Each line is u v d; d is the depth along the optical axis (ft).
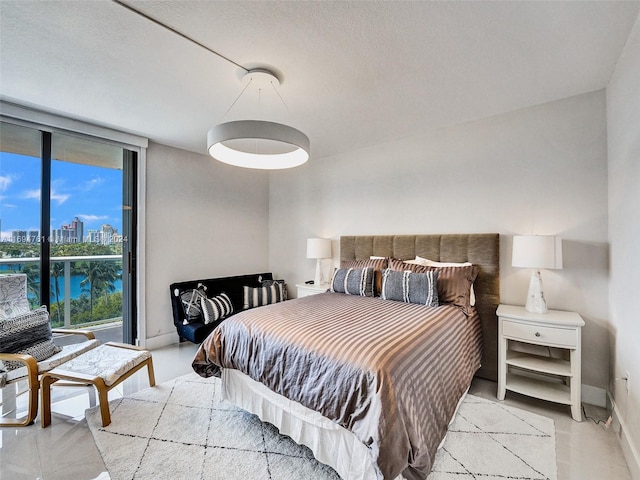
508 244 8.69
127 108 8.37
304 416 5.31
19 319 7.16
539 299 7.57
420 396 4.66
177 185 11.94
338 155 12.75
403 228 10.84
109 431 6.21
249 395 6.48
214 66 6.36
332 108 8.39
